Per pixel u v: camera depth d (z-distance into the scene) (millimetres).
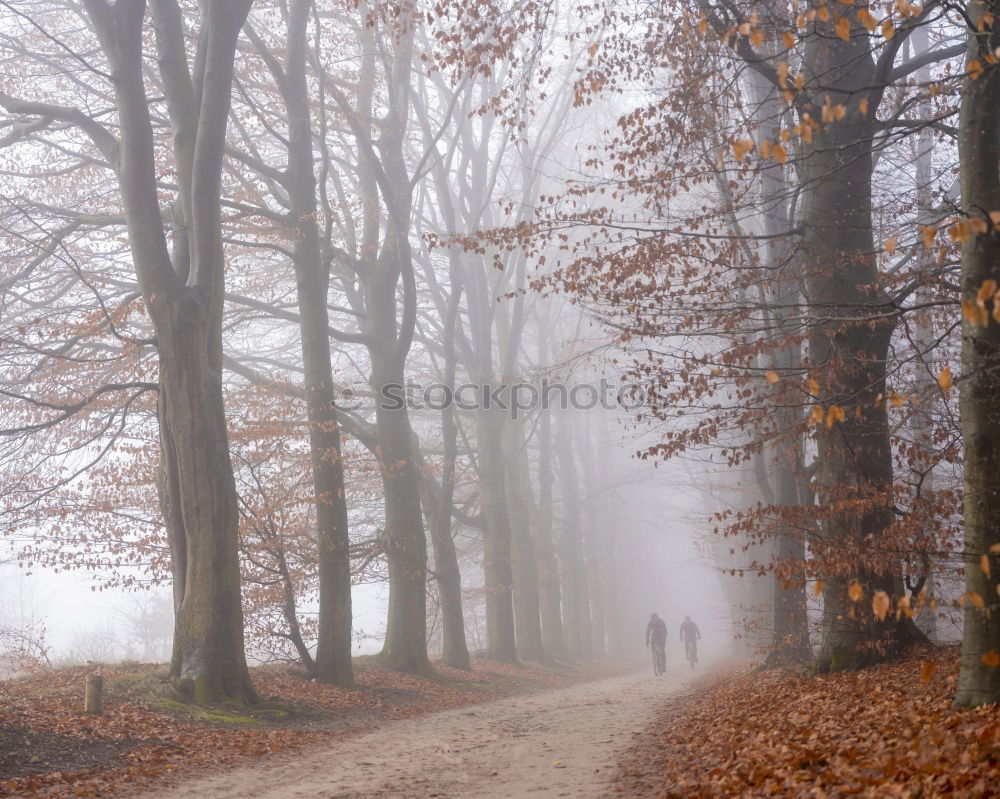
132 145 15859
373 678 21500
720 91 12945
